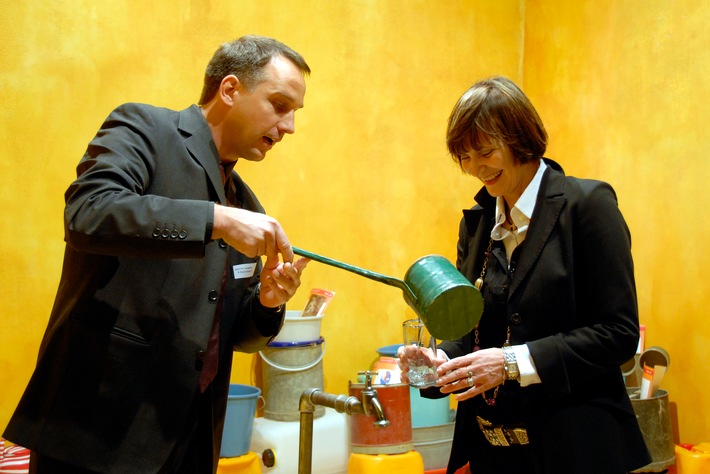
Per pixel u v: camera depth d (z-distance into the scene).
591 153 3.08
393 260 3.02
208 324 1.37
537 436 1.49
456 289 1.32
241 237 1.22
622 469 1.44
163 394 1.32
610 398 1.50
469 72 3.30
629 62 2.90
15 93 2.32
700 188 2.59
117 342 1.30
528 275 1.54
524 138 1.53
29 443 1.27
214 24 2.67
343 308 2.88
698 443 2.55
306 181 2.83
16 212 2.32
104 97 2.46
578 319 1.53
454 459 1.70
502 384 1.59
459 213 3.22
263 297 1.50
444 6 3.25
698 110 2.61
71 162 2.40
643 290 2.81
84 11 2.44
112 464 1.27
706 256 2.56
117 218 1.19
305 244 2.81
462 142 1.56
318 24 2.89
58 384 1.29
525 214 1.58
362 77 2.99
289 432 2.36
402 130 3.08
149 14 2.55
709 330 2.53
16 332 2.30
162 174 1.39
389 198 3.03
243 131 1.51
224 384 1.52
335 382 2.85
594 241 1.48
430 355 1.56
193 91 2.62
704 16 2.60
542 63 3.36
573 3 3.19
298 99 1.53
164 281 1.35
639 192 2.84
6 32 2.32
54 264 2.37
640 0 2.87
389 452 2.37
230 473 2.19
